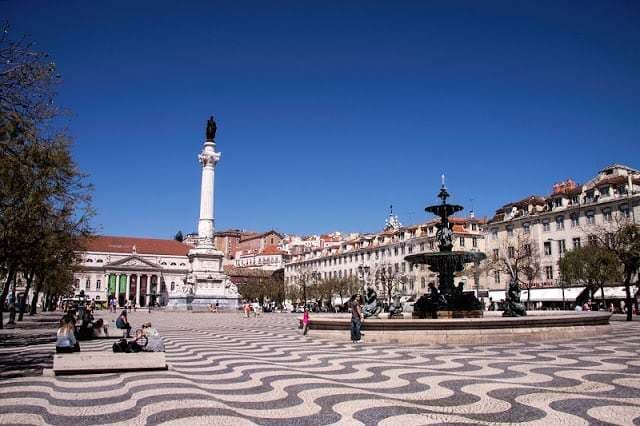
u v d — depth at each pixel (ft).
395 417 22.63
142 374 36.35
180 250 435.12
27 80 44.52
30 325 110.73
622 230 128.67
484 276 217.77
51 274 129.90
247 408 24.76
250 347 57.00
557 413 22.89
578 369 35.83
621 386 29.12
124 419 22.85
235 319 136.87
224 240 541.34
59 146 68.23
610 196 174.60
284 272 382.63
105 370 36.91
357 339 59.98
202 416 23.17
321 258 321.93
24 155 57.11
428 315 70.95
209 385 31.48
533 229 200.03
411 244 245.86
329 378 33.53
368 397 27.04
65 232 85.15
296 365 40.50
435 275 232.73
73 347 43.83
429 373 34.94
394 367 38.19
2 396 28.35
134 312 208.44
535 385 29.78
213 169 214.69
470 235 233.76
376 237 281.74
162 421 22.35
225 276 210.18
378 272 236.22
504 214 217.56
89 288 391.24
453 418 22.34
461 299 70.85
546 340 58.80
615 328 79.51
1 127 46.55
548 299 181.47
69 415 23.73
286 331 86.33
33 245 65.41
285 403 25.84
